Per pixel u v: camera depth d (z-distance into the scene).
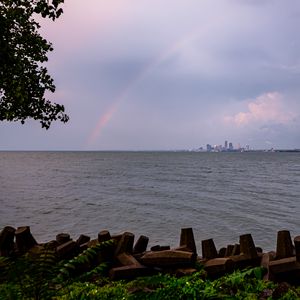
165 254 4.89
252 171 119.31
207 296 3.69
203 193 55.69
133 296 3.38
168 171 116.69
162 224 30.38
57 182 74.50
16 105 10.88
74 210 37.84
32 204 42.00
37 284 3.23
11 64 9.62
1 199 46.41
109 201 45.75
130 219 32.75
